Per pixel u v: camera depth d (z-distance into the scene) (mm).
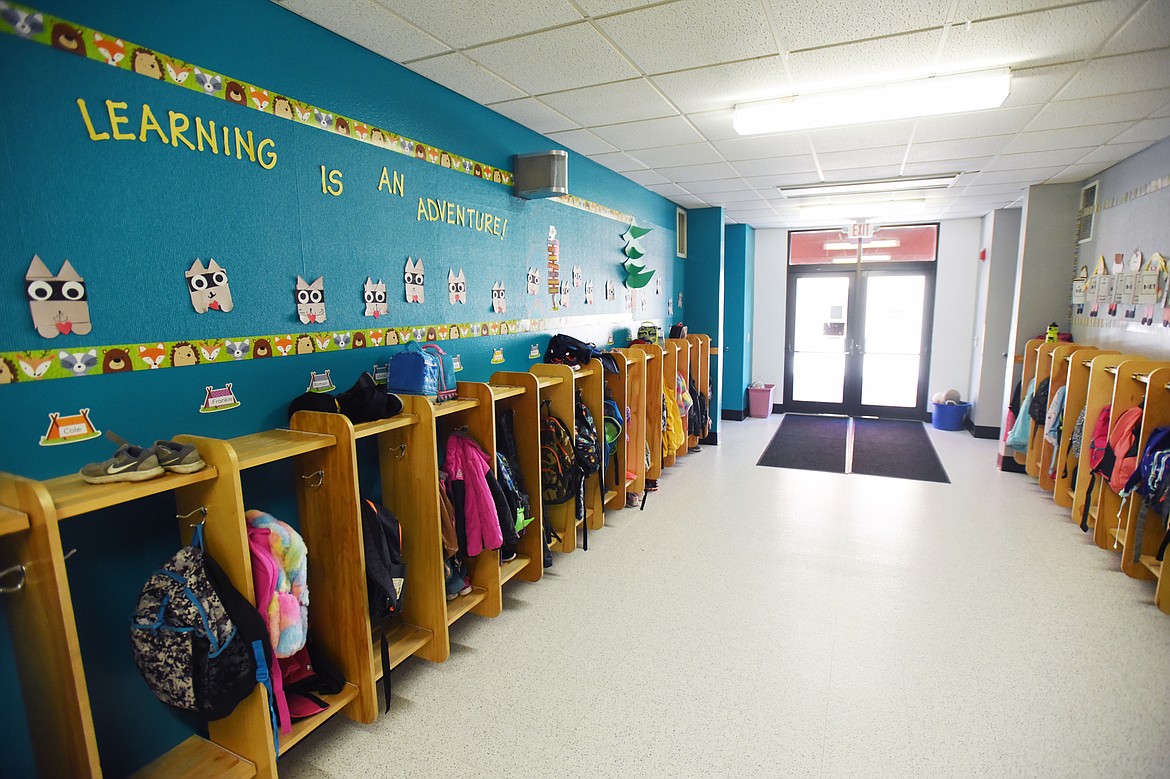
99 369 1506
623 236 4727
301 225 2041
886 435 6590
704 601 2854
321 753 1895
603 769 1828
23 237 1350
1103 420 3574
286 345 2012
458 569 2572
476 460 2436
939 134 3430
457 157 2807
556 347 3572
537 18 2062
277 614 1630
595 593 2938
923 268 7195
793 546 3500
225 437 1829
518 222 3324
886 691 2178
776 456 5680
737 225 7133
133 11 1527
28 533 1215
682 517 3992
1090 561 3252
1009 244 6082
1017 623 2627
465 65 2467
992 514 4023
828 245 7574
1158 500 2719
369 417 2057
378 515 2037
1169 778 1750
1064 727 1974
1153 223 3553
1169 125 3242
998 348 6242
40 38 1354
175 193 1653
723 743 1931
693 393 5781
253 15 1839
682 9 2014
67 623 1211
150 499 1642
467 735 1977
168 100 1620
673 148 3797
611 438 3764
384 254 2404
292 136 1991
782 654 2418
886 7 2000
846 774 1794
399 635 2283
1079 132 3377
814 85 2732
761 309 7961
